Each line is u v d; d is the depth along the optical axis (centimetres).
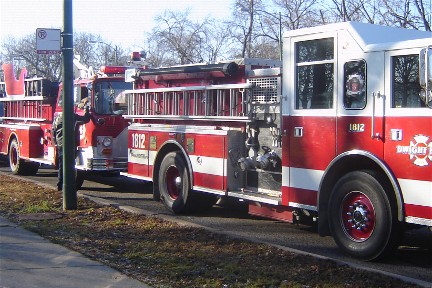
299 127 800
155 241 769
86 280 591
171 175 1061
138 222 905
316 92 781
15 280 588
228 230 906
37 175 1666
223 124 961
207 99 974
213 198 1036
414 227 700
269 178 887
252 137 912
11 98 1717
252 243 759
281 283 583
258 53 3058
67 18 988
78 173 1348
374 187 691
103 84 1284
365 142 712
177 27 3675
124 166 1299
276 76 866
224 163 924
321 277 602
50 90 1466
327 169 754
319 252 766
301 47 807
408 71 673
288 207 841
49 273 614
